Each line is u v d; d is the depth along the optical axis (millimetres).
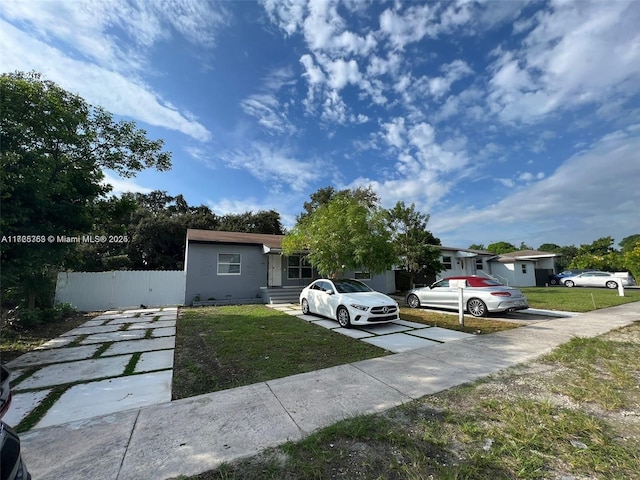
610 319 8352
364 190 27203
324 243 11086
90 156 7914
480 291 9312
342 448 2432
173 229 25625
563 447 2410
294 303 14148
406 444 2471
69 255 7723
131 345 6188
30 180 5688
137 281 13094
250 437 2635
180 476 2102
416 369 4441
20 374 4516
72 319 9578
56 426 2895
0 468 1291
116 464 2256
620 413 2988
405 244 18297
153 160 9227
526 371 4262
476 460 2229
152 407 3324
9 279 5902
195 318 9570
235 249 14852
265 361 4992
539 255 29062
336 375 4254
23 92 5797
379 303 7672
